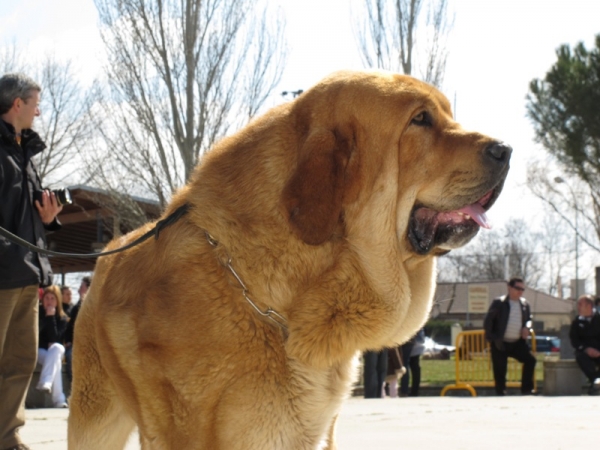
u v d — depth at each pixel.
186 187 3.76
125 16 20.73
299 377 3.30
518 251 72.06
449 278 73.12
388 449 5.48
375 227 3.48
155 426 3.36
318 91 3.61
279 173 3.49
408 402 10.74
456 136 3.60
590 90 28.00
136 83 20.92
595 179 28.77
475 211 3.65
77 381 3.95
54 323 11.30
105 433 3.93
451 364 29.59
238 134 3.74
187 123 21.06
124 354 3.43
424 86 3.70
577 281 36.97
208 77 21.03
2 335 4.97
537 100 28.95
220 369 3.22
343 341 3.36
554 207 35.09
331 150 3.41
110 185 20.39
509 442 5.86
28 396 11.01
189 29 20.86
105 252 3.75
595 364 13.81
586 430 6.70
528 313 14.63
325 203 3.32
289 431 3.29
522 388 14.77
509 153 3.61
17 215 5.03
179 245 3.43
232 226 3.40
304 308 3.32
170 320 3.27
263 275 3.35
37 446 5.82
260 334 3.28
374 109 3.51
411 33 21.88
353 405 10.03
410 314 3.73
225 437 3.20
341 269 3.40
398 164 3.57
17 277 4.95
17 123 5.18
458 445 5.70
